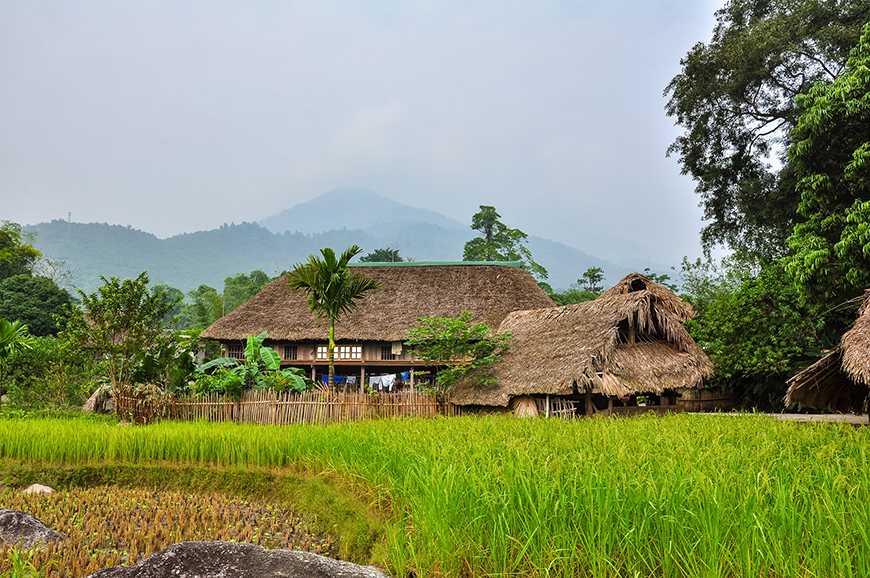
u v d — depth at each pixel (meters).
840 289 15.59
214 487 10.08
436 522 5.12
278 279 28.44
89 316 18.78
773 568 4.02
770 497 4.77
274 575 4.61
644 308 16.28
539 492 5.04
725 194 25.50
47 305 42.03
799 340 19.11
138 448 11.38
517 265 28.53
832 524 4.14
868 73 15.20
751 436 8.59
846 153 16.50
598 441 7.83
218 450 10.98
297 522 8.05
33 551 5.95
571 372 14.97
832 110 15.58
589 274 52.84
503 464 5.91
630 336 16.78
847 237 14.60
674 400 18.66
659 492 4.79
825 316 18.30
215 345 28.48
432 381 25.41
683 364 16.83
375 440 8.93
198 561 4.75
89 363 23.34
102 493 9.64
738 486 4.84
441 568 4.88
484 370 17.55
